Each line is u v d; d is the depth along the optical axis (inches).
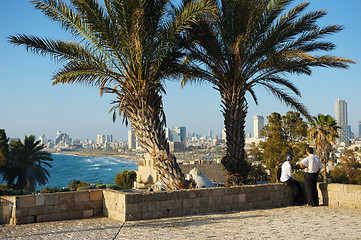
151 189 674.8
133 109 507.5
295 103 628.1
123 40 466.0
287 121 1747.0
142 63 505.0
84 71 481.4
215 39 546.3
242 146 575.5
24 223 323.0
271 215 362.0
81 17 449.1
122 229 281.4
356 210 400.5
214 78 582.9
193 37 540.7
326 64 501.7
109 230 277.9
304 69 558.6
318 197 460.8
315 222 311.0
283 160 1648.6
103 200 373.1
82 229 284.8
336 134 1662.2
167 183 497.0
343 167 2041.1
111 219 347.6
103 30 443.2
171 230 271.9
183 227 286.7
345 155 2074.3
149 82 504.4
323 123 1673.2
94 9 430.6
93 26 441.4
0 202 327.0
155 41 506.3
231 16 534.0
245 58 530.9
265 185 447.2
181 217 354.6
